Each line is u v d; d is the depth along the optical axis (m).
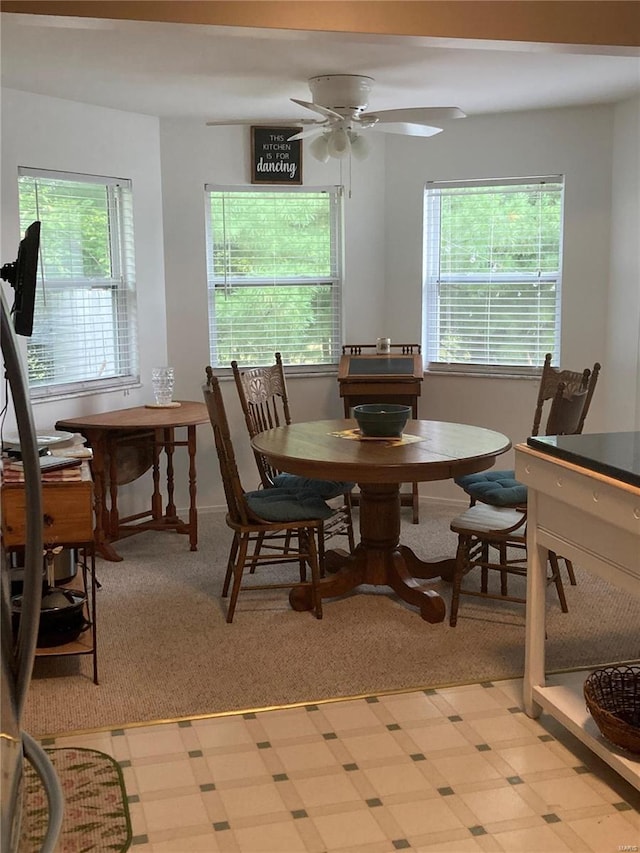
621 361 4.87
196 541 4.61
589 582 4.02
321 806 2.31
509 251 5.18
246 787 2.40
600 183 4.88
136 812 2.29
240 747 2.61
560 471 2.44
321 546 4.06
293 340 5.46
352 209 5.33
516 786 2.38
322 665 3.16
